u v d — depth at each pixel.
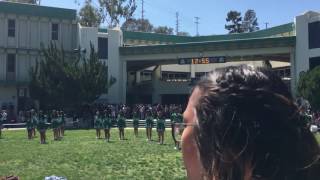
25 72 55.12
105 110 46.25
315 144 1.07
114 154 21.86
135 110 46.84
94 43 56.28
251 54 51.62
